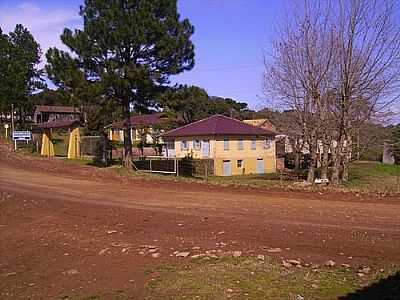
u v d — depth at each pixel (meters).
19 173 29.64
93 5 30.20
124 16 29.03
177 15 31.33
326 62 23.83
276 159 56.72
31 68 69.50
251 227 11.52
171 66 30.50
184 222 12.66
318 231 10.75
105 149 39.78
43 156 44.28
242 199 16.55
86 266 9.42
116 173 28.69
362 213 12.95
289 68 25.75
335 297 6.69
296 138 34.59
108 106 30.25
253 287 7.23
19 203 18.34
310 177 26.75
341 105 23.42
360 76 22.91
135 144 62.66
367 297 6.60
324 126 24.86
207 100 71.94
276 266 8.21
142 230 12.15
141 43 28.92
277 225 11.61
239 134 52.34
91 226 13.25
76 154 44.44
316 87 24.38
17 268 9.87
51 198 19.03
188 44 31.02
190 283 7.64
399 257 8.52
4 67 62.53
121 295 7.54
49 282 8.69
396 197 16.05
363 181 34.03
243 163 52.94
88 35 29.50
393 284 7.06
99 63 30.33
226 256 8.98
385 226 11.12
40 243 11.83
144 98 31.16
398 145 54.00
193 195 18.19
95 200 18.00
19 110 72.69
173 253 9.59
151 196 18.41
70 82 29.41
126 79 29.14
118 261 9.50
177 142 54.16
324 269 8.00
